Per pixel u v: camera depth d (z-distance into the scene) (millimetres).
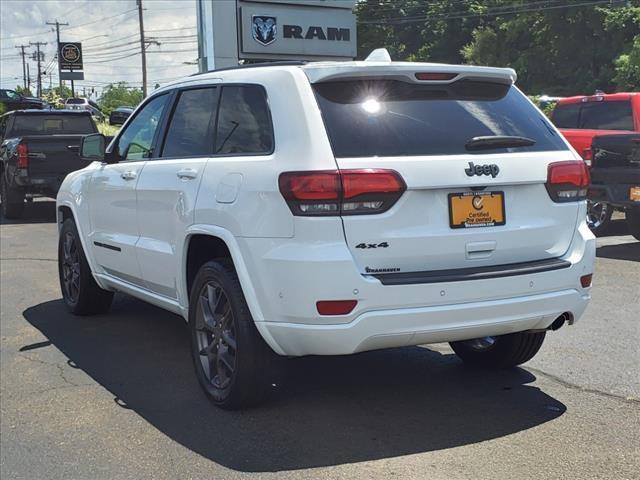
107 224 5738
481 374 4922
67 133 14695
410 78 4078
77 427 4188
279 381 4766
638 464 3568
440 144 3922
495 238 3955
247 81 4344
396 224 3736
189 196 4438
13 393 4746
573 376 4836
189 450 3836
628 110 11070
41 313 6797
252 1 24234
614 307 6562
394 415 4227
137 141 5516
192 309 4492
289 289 3695
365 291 3629
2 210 14352
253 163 3975
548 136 4324
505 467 3551
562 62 46656
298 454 3744
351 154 3742
